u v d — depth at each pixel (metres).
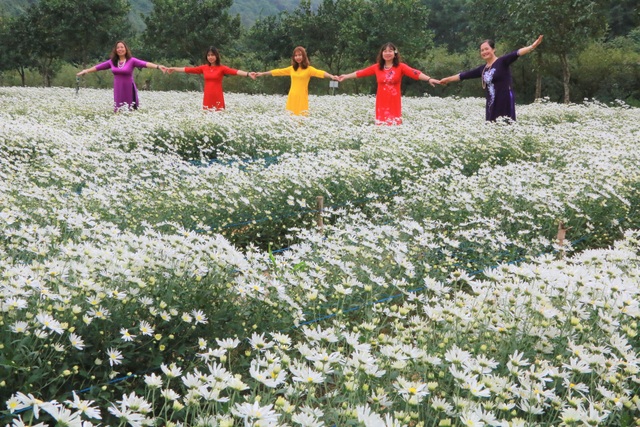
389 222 5.89
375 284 4.21
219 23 29.88
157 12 29.69
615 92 28.34
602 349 2.85
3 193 5.47
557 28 21.55
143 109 14.48
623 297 3.30
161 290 3.36
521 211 5.96
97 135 9.34
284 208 6.25
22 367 2.63
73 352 2.90
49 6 29.48
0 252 3.61
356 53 28.48
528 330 3.11
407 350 2.77
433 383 2.54
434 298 3.57
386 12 27.59
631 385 2.90
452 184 6.54
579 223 5.96
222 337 3.42
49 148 8.26
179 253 3.57
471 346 3.11
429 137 9.16
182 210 5.84
